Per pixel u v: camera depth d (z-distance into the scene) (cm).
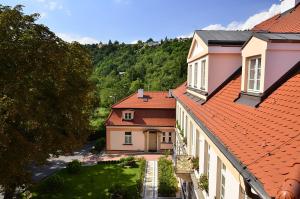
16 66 1485
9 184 1600
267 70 721
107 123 3409
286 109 599
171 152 3325
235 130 699
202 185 1003
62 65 1742
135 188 2262
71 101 1928
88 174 2677
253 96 781
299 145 461
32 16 1631
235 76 1159
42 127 1708
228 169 704
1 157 1378
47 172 2802
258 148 538
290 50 715
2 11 1586
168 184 2184
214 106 1038
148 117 3444
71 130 2045
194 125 1323
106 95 6050
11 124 1564
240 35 1288
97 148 3531
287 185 356
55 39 1769
